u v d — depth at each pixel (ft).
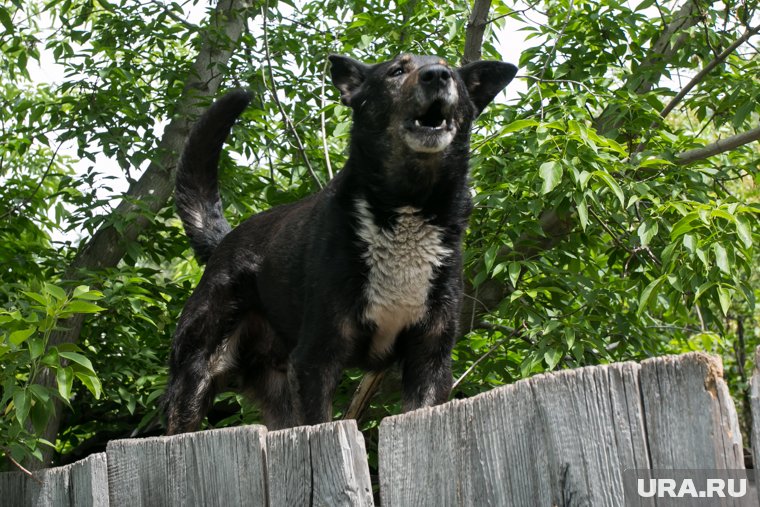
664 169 15.78
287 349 14.07
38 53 20.39
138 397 18.38
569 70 18.03
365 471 7.06
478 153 16.11
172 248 20.26
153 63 20.71
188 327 14.10
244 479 7.84
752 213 14.43
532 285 15.93
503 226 15.61
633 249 16.08
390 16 19.75
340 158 19.67
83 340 18.42
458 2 19.49
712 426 5.29
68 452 20.43
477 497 6.32
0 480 11.32
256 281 13.85
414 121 11.89
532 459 6.06
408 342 12.39
